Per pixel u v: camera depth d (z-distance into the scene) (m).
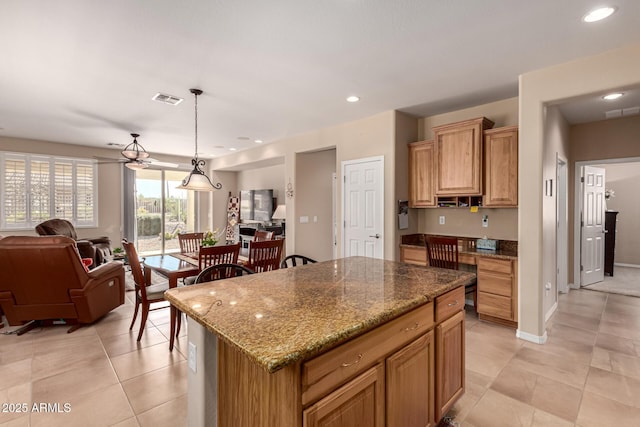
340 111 4.22
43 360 2.66
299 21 2.16
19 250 2.94
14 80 3.13
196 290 1.74
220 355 1.46
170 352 2.81
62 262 3.06
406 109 4.16
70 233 5.70
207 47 2.51
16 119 4.52
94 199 6.57
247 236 7.32
